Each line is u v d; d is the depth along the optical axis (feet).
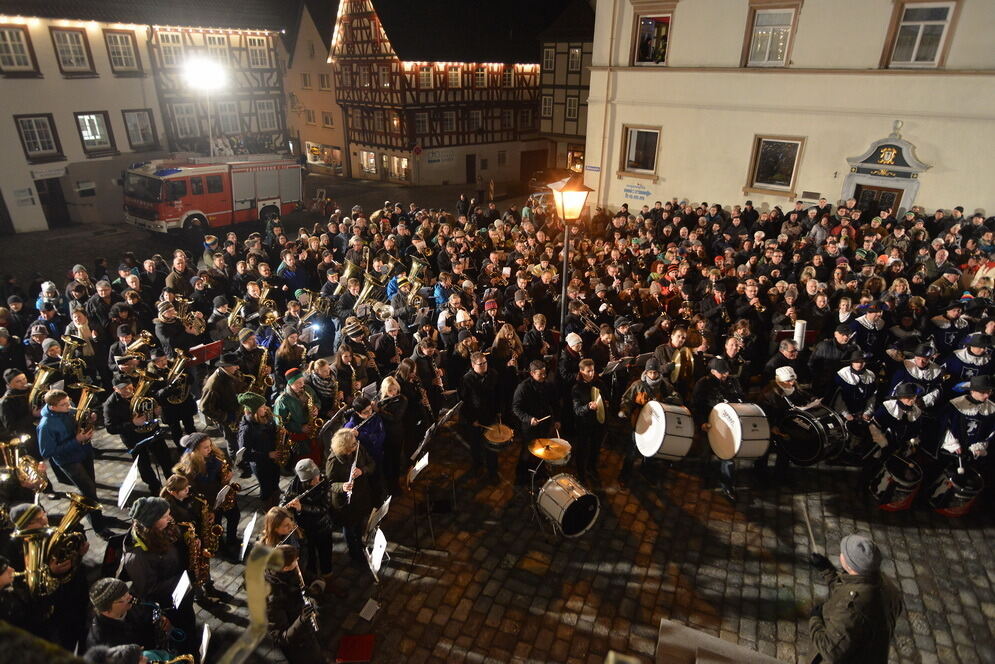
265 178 79.56
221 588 21.30
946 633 19.35
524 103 134.41
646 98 67.77
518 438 30.19
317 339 36.09
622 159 72.13
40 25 76.84
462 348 28.76
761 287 35.86
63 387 30.96
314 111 143.33
